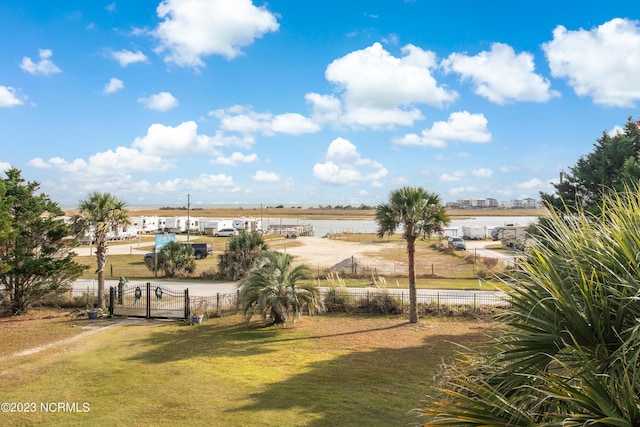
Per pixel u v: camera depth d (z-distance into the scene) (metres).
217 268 33.59
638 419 2.74
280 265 18.53
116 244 63.41
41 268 20.84
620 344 3.31
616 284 3.41
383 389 10.77
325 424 8.76
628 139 21.91
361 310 20.55
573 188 22.80
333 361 13.25
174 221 82.00
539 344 3.60
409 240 18.33
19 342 15.93
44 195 22.03
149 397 10.37
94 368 12.75
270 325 18.34
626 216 3.99
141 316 20.11
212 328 18.02
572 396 2.97
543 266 3.88
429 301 21.03
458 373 4.29
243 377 11.84
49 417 9.20
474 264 34.97
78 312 21.09
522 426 3.26
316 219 186.00
